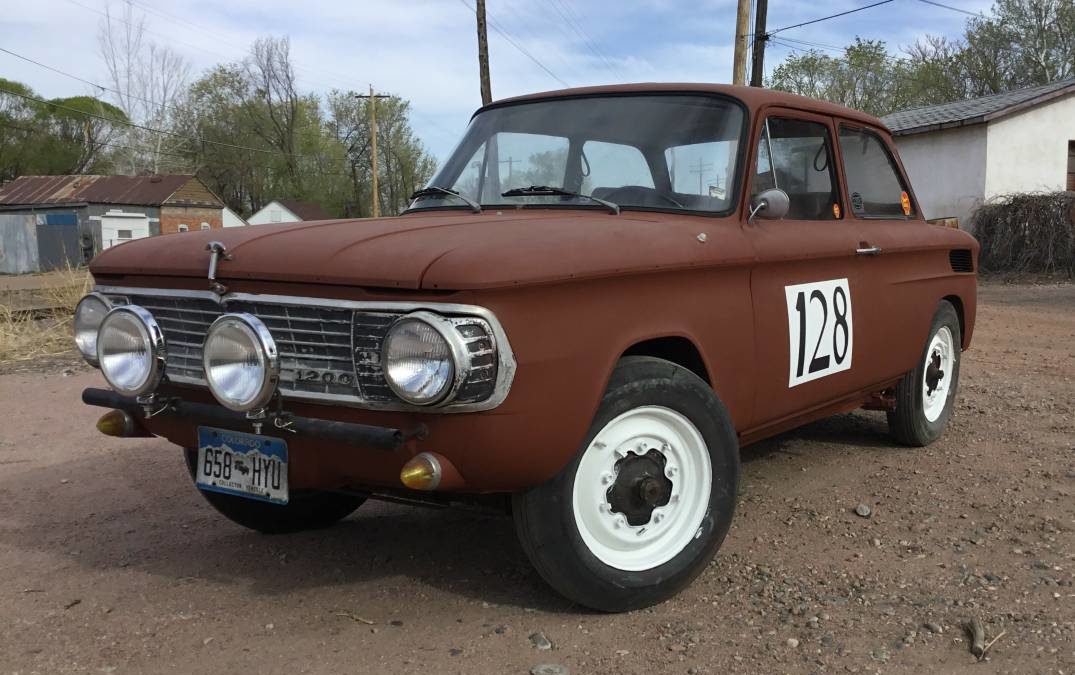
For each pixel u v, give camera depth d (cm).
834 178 425
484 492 274
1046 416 592
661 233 309
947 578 333
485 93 2130
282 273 271
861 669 266
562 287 269
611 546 302
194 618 312
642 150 367
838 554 357
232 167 6206
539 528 283
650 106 383
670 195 354
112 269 322
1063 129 2039
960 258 531
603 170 369
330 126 6419
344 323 264
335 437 265
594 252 278
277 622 307
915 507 409
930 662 271
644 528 307
